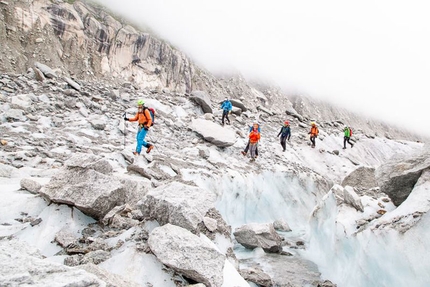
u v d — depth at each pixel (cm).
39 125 1184
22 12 6569
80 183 543
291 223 1374
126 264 424
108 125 1396
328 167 2084
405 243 606
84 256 433
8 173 697
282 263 909
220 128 1698
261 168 1541
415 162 758
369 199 921
